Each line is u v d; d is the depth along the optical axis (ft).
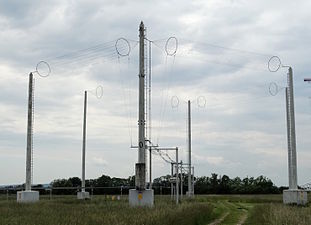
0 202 138.21
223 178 498.28
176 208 102.01
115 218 73.87
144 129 119.03
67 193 314.96
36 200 144.97
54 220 72.33
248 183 487.61
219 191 469.57
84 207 110.11
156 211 87.51
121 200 175.52
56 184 329.31
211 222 114.62
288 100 162.09
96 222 70.90
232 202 246.88
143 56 121.49
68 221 70.85
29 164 146.41
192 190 247.91
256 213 123.44
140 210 95.09
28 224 67.67
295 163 150.51
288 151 161.48
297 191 147.23
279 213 92.48
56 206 115.96
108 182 343.67
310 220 82.69
